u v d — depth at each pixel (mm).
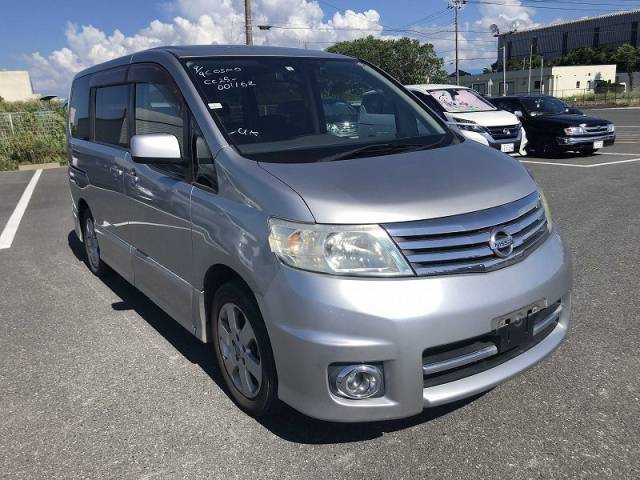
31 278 5820
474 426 2996
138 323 4551
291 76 3791
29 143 17703
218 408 3268
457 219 2662
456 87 13891
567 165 12492
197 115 3365
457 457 2760
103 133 4934
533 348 2945
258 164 3000
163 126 3746
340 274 2541
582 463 2680
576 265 5500
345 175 2859
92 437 3037
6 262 6449
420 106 4141
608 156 13906
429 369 2598
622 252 5859
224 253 2979
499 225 2756
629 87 84312
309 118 3572
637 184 9680
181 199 3412
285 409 3207
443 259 2596
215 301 3250
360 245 2545
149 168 3893
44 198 10953
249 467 2752
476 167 3129
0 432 3113
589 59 104812
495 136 12781
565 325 3164
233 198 2986
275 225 2684
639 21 115812
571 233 6680
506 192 2938
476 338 2664
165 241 3701
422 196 2703
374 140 3521
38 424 3176
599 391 3273
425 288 2529
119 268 4785
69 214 9219
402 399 2562
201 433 3033
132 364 3848
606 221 7176
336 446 2883
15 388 3582
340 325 2506
